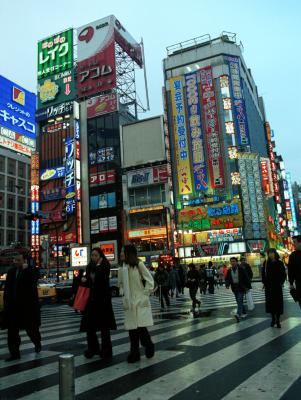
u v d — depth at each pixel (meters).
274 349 5.77
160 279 14.07
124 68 61.94
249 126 53.88
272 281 8.03
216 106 52.59
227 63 54.53
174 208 51.25
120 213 51.72
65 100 61.19
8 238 61.50
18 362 5.52
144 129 52.88
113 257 50.25
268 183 51.81
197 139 52.34
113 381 4.32
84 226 53.41
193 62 55.62
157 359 5.35
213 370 4.68
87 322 5.64
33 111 73.00
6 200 62.69
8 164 64.69
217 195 49.69
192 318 10.27
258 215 49.16
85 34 61.72
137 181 51.28
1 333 9.30
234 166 50.09
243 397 3.66
